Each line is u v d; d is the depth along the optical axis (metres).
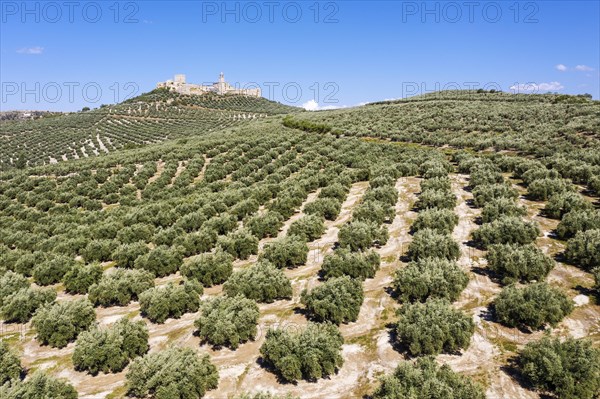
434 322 14.02
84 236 28.11
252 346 15.02
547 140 42.66
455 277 16.92
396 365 13.44
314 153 49.09
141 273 20.22
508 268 17.64
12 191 43.34
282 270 21.16
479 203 27.25
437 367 12.48
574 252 18.61
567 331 14.44
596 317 15.01
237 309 16.05
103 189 41.69
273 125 83.44
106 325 16.94
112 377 13.72
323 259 20.69
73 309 16.75
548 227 22.86
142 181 44.12
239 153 53.50
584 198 25.11
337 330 14.56
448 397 10.73
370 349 14.40
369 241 22.58
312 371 12.80
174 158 53.38
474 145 46.53
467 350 13.94
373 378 12.91
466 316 14.42
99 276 21.28
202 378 12.49
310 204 28.84
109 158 57.62
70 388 12.41
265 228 26.12
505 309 15.01
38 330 16.19
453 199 27.70
